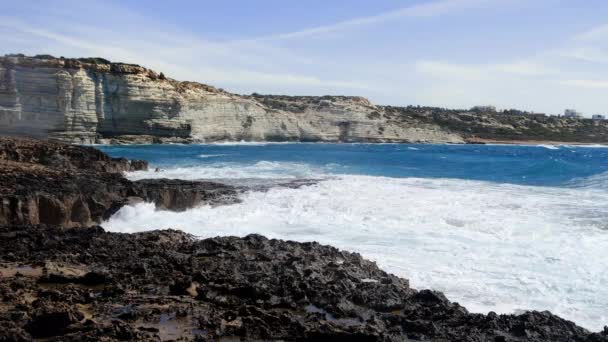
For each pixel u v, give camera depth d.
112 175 27.27
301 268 11.19
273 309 9.12
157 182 26.06
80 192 19.20
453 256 13.76
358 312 9.08
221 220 18.75
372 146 91.25
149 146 72.12
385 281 10.90
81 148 34.88
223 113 88.81
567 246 14.86
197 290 9.58
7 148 30.28
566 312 10.10
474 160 53.03
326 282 10.45
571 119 161.00
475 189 26.64
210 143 84.38
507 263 13.15
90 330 7.84
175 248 12.91
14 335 7.38
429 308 9.28
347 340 7.77
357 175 34.44
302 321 8.49
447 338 8.17
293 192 24.73
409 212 19.84
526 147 109.00
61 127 71.31
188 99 83.56
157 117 79.50
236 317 8.56
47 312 8.07
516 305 10.43
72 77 72.19
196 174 33.91
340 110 107.75
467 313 9.16
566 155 73.12
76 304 8.95
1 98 69.44
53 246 12.98
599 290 11.23
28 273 10.72
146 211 19.41
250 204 21.73
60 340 7.45
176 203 20.73
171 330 8.04
